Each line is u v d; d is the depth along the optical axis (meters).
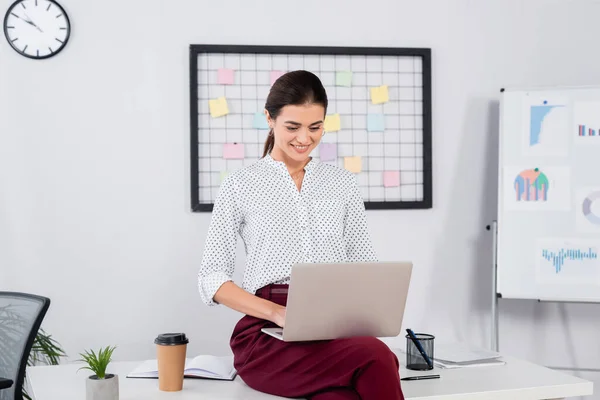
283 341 1.83
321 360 1.75
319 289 1.69
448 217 3.17
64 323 2.90
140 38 2.95
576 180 2.99
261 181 2.03
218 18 3.01
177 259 2.98
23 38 2.86
